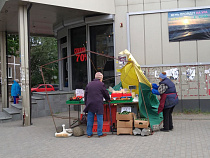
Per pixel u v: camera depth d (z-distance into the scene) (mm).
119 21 9977
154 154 4902
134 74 7691
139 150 5203
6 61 12430
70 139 6418
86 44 10805
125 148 5387
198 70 9336
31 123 8594
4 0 8273
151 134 6500
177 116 8906
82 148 5539
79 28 11398
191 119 8383
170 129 6926
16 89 11961
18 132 7504
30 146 5918
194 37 9352
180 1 9438
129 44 9883
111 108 7211
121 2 9961
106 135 6633
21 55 8422
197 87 9344
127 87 8008
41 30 13836
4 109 10984
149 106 7336
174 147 5309
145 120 6469
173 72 9516
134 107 7211
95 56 10641
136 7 9828
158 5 9625
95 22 10406
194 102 9375
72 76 11758
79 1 9195
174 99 6656
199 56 9328
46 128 7914
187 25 9398
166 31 9578
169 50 9555
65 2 8898
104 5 9781
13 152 5492
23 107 8414
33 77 28688
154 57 9680
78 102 7031
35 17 10766
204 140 5770
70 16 10609
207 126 7289
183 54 9438
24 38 8477
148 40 9727
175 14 9477
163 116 6832
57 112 10844
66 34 12008
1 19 10391
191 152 4926
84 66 11117
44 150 5531
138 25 9812
